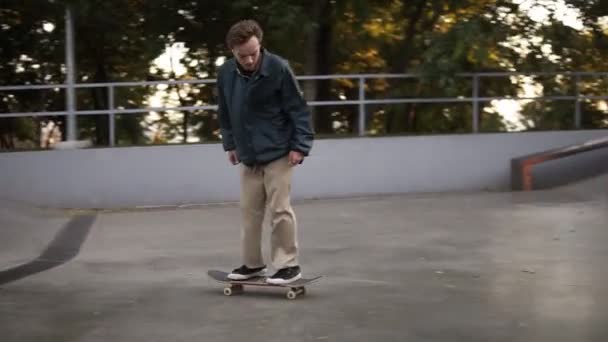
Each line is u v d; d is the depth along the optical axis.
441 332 4.52
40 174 10.45
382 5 12.70
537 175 11.88
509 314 4.88
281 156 5.31
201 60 13.09
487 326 4.62
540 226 8.08
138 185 10.66
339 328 4.62
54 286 5.80
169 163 10.71
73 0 10.75
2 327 4.71
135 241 7.77
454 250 6.97
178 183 10.75
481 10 12.34
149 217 9.45
